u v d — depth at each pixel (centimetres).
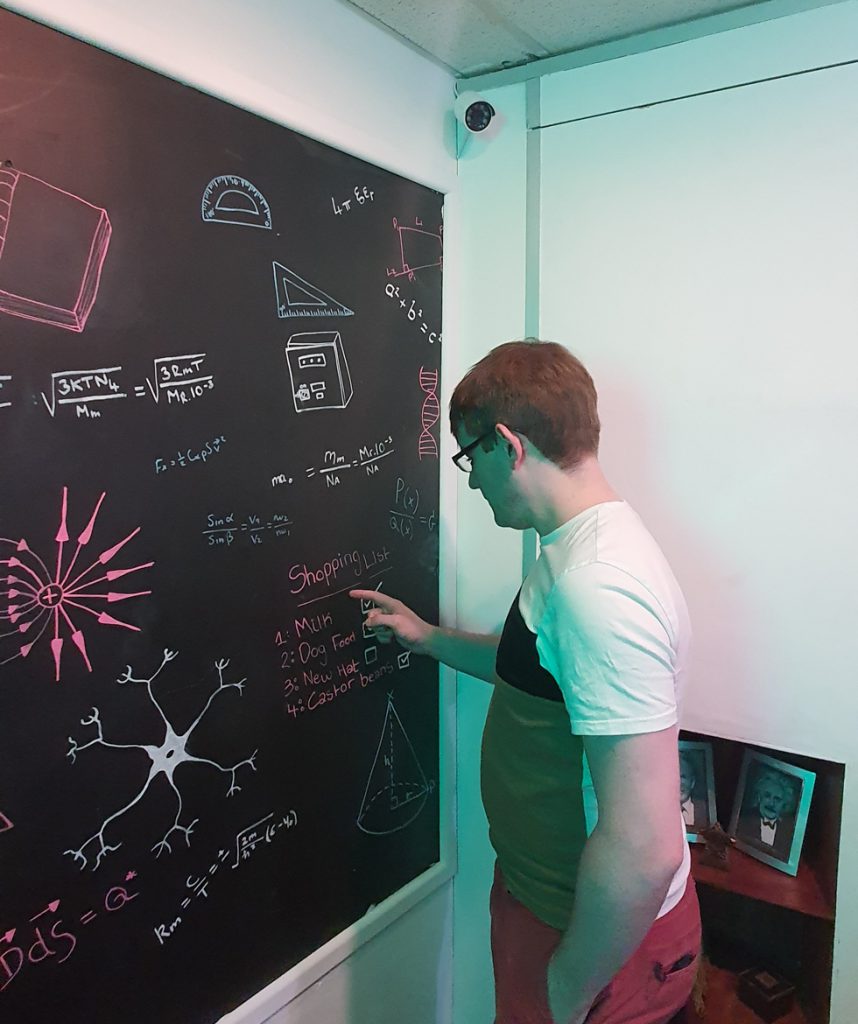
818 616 138
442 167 159
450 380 165
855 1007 142
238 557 120
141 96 101
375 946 158
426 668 165
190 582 113
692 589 149
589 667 92
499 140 160
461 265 168
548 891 112
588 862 92
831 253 130
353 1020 154
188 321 109
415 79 151
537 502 110
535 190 157
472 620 175
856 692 136
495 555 170
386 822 158
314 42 127
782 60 130
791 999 155
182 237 108
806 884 147
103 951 106
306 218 127
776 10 129
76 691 100
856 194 127
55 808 99
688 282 143
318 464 133
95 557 100
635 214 147
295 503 129
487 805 123
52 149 92
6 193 88
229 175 113
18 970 97
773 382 137
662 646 93
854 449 132
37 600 95
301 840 137
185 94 106
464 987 184
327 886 144
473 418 112
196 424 112
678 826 92
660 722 91
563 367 108
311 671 136
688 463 147
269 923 132
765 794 154
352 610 144
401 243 149
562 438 106
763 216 135
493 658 143
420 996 175
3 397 90
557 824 110
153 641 109
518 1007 119
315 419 132
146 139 102
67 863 101
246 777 125
